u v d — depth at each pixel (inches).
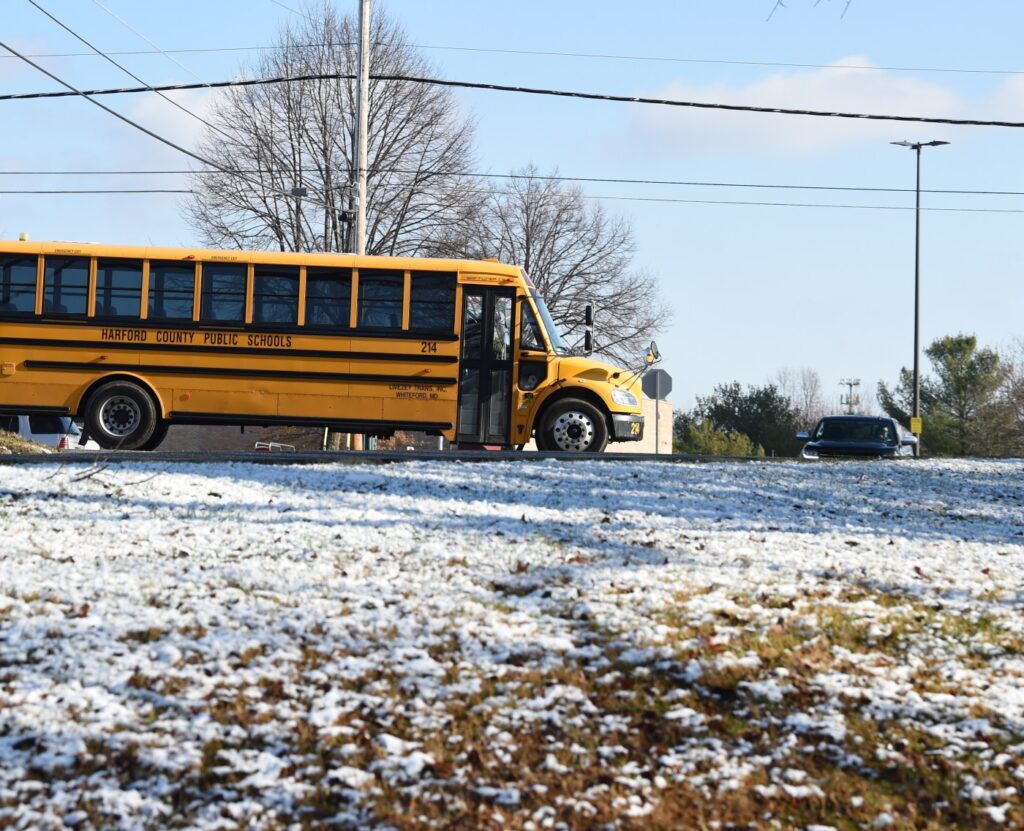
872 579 393.7
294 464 597.6
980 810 245.3
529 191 2202.3
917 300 2114.9
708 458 723.4
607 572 378.3
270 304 735.7
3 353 735.7
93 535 407.2
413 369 735.7
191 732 249.1
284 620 314.0
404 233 1849.2
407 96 1824.6
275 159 1801.2
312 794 230.7
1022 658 325.1
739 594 362.0
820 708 283.9
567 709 274.1
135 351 733.3
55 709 253.1
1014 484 697.0
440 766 243.8
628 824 230.2
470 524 454.0
